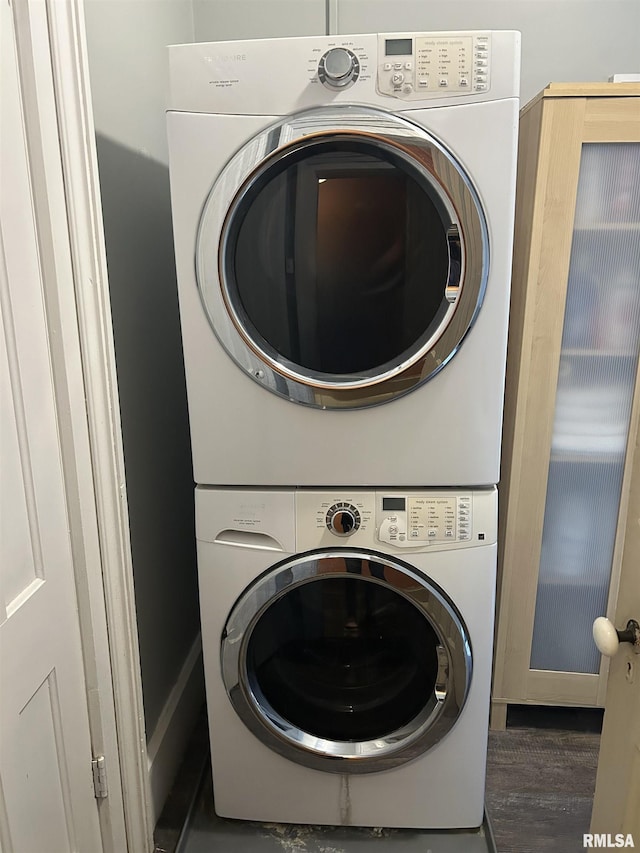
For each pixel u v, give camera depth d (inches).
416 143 43.9
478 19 72.3
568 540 64.7
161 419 64.5
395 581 51.2
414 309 47.9
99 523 47.1
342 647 56.6
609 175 56.2
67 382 42.2
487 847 56.5
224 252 46.9
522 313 59.2
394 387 48.2
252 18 74.1
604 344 59.9
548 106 54.2
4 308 36.4
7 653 37.2
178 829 59.8
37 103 38.0
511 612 66.1
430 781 56.0
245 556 52.1
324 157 45.5
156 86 62.7
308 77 43.9
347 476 51.1
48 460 41.4
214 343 48.9
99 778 49.6
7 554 37.3
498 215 45.2
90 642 46.9
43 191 39.1
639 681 31.5
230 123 44.9
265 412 50.1
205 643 54.2
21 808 39.4
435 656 53.8
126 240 55.2
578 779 63.9
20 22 36.7
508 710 73.4
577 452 62.4
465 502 50.6
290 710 57.2
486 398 48.7
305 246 47.5
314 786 57.0
